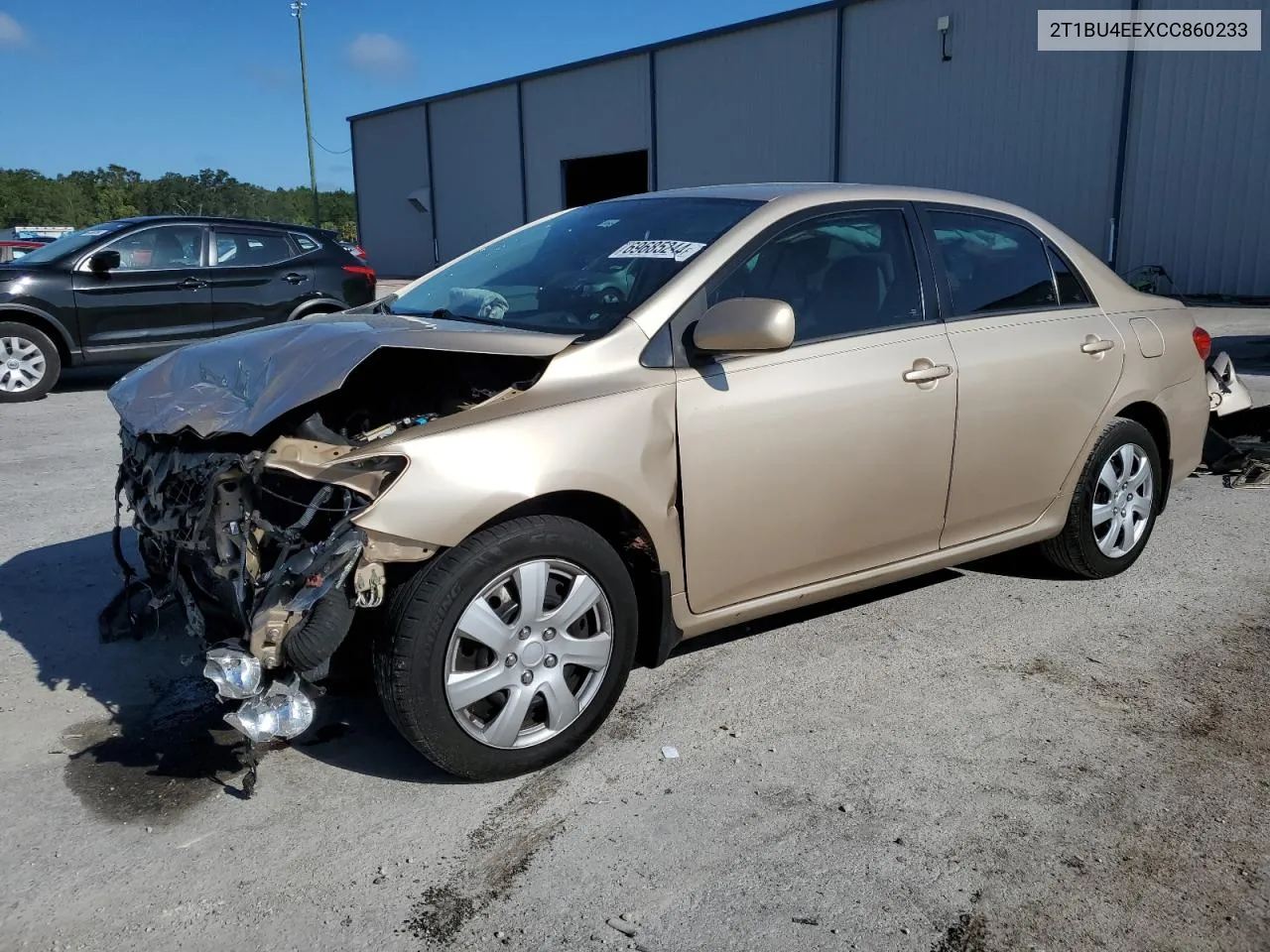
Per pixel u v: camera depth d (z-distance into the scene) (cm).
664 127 2462
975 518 404
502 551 288
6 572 484
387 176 3428
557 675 307
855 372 355
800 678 374
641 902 255
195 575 315
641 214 402
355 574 271
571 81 2692
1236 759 319
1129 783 306
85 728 341
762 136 2253
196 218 1039
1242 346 1152
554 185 2822
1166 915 250
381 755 324
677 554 327
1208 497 608
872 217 387
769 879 263
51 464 707
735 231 353
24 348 964
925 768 315
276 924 248
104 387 1084
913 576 398
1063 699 358
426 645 282
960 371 382
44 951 239
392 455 276
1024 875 264
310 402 315
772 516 342
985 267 413
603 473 302
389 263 3506
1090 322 438
